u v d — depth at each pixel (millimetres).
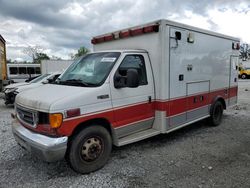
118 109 4293
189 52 5594
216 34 6637
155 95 5008
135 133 4793
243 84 23797
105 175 3875
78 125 3756
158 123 5023
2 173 3992
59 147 3486
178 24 5141
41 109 3592
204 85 6281
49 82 4922
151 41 4949
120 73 4359
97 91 3963
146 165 4234
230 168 4074
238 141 5527
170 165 4219
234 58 7750
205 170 4004
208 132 6297
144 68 4863
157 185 3531
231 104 7820
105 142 4121
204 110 6383
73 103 3652
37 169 4133
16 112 4398
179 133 6207
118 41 5613
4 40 16969
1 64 15805
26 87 9578
